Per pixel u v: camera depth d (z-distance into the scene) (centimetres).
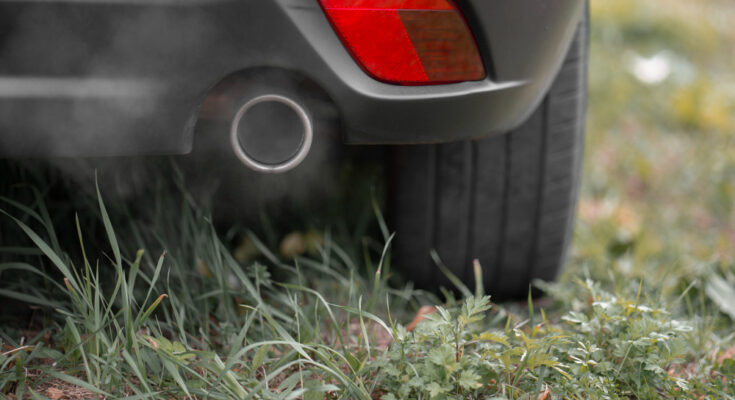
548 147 197
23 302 180
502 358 142
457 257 204
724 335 201
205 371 149
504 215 201
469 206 198
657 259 260
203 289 178
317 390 129
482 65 154
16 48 132
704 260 252
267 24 138
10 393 140
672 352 153
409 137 156
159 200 191
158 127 140
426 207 196
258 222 223
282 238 228
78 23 133
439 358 136
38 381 140
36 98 133
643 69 507
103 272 187
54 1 131
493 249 205
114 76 136
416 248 202
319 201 233
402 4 143
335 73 143
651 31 607
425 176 193
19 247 171
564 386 145
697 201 330
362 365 140
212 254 173
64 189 203
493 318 204
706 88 472
